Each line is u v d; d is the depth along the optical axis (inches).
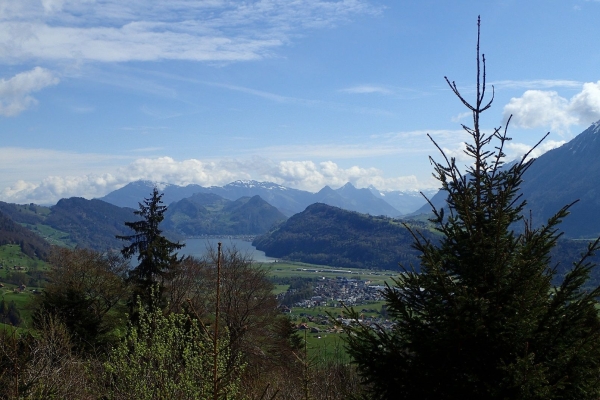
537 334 213.5
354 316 248.7
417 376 225.6
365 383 242.7
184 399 316.5
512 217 240.4
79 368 383.6
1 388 269.7
